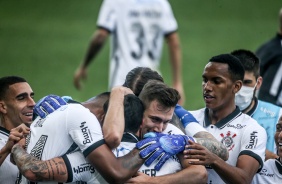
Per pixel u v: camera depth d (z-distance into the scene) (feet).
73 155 49.49
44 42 182.09
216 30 196.75
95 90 148.77
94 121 49.93
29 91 58.59
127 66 105.50
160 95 50.26
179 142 50.14
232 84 57.16
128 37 105.09
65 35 189.57
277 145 57.41
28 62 165.48
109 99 52.13
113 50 106.22
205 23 202.80
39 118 51.78
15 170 56.34
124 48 105.29
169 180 49.55
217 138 57.36
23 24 197.36
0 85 58.39
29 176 48.67
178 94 50.72
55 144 49.93
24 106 58.23
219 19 206.49
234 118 57.82
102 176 48.85
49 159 49.42
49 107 51.62
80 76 107.04
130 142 50.70
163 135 50.42
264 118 64.64
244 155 55.42
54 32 191.83
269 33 193.36
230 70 56.95
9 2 215.51
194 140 51.44
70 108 50.49
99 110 53.93
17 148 50.70
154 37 105.81
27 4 213.87
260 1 219.61
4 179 56.34
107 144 49.11
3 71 158.10
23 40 183.01
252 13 210.59
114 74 106.11
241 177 52.75
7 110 58.29
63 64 165.27
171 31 105.81
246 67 63.10
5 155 53.16
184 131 54.65
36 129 51.21
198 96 145.38
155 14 105.40
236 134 56.90
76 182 49.55
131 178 49.26
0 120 58.85
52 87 148.05
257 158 55.26
